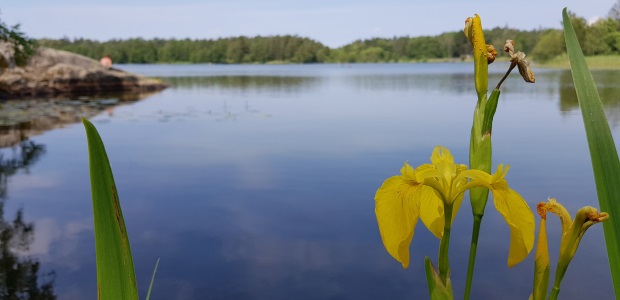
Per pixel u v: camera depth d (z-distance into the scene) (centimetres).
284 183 752
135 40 11362
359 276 436
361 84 3459
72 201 671
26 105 1962
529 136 1137
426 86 3167
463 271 446
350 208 623
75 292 412
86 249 502
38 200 678
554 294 100
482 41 100
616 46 5669
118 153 1012
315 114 1669
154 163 911
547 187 696
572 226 96
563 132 1188
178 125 1434
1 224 578
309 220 582
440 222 105
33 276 440
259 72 6600
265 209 627
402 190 98
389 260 469
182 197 688
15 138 1220
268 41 12269
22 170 865
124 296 77
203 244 515
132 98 2361
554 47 6925
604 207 92
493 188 94
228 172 831
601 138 91
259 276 436
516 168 816
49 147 1095
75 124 1457
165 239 528
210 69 8562
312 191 705
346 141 1112
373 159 916
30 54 1305
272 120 1516
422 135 1181
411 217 97
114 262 76
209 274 445
